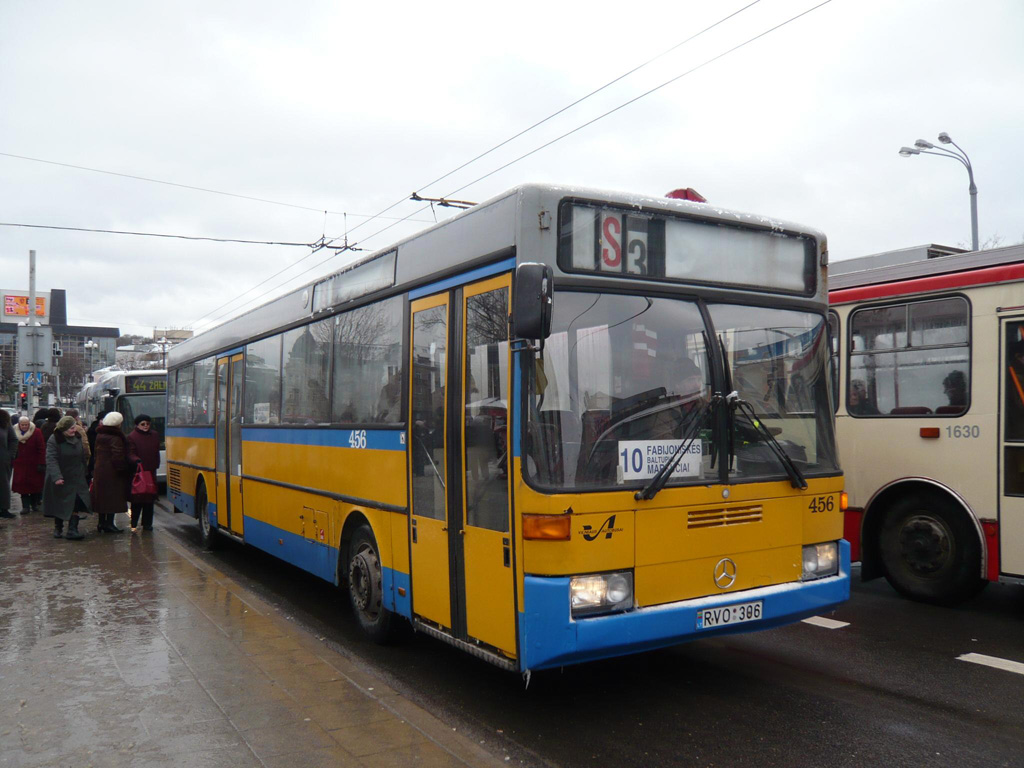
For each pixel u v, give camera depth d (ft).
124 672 17.47
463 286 16.83
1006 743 14.66
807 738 14.93
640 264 15.84
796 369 17.66
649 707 16.56
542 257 14.90
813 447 17.58
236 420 32.99
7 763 13.07
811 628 22.18
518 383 14.56
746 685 17.79
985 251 23.20
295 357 26.73
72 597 24.81
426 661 19.88
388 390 19.99
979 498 22.85
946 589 23.68
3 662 18.26
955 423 23.41
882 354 25.40
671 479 15.20
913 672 18.52
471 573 16.07
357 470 21.43
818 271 18.35
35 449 47.52
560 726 15.64
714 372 16.07
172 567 29.89
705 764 13.89
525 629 14.24
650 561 14.78
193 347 41.19
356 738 13.94
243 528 31.86
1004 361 22.40
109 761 13.09
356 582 21.53
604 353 15.10
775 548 16.39
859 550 25.68
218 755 13.28
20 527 41.42
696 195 18.81
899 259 28.86
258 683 16.72
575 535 14.07
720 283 16.79
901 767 13.73
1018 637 21.22
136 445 39.75
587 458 14.47
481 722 15.88
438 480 17.42
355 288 22.40
